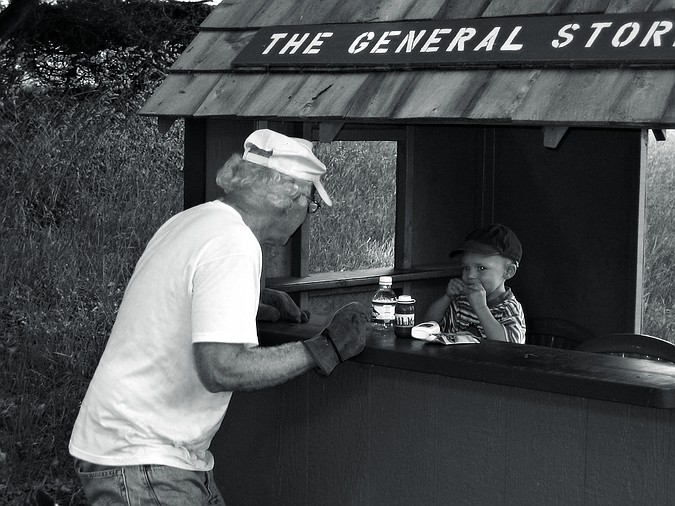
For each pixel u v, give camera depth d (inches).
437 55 129.5
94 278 312.0
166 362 109.3
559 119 110.9
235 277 106.3
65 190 343.6
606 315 210.8
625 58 112.1
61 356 269.7
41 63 356.8
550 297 219.5
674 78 107.9
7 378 257.0
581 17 120.9
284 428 144.2
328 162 324.8
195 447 112.8
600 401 112.0
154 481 108.0
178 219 115.7
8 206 327.9
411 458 129.3
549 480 116.7
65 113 355.3
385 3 144.9
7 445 226.7
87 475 110.6
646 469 109.3
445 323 175.3
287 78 145.2
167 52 375.2
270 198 115.3
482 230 169.5
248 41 158.1
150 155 365.7
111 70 368.2
